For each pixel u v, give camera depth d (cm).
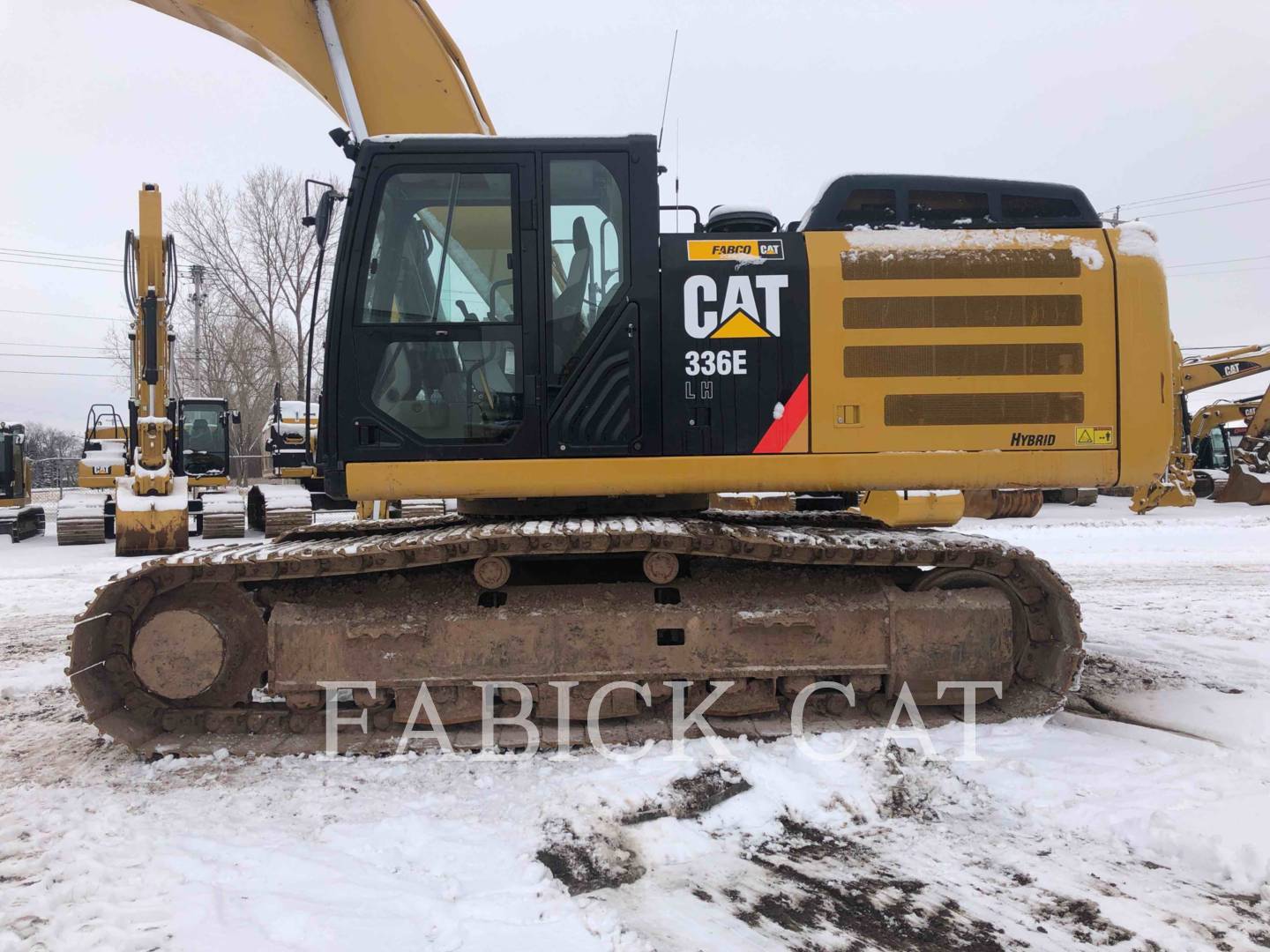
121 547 1131
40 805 326
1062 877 274
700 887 269
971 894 265
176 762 367
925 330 390
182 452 1260
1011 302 394
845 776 342
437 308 383
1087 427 395
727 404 383
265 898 254
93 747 391
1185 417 1686
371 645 378
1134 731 394
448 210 384
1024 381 393
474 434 379
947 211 414
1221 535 1235
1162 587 818
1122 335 398
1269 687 474
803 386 385
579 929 242
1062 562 982
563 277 382
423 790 338
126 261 1056
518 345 380
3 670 538
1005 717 399
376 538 407
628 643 385
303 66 473
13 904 253
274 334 3134
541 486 378
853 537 402
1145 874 276
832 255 390
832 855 290
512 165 380
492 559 381
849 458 386
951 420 390
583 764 358
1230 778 338
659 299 382
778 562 396
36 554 1222
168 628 381
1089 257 399
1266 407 1750
